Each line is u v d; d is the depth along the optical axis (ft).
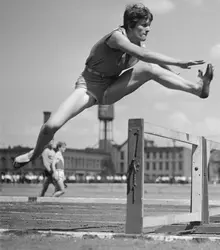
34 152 25.61
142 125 24.85
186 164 450.71
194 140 31.73
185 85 24.88
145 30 25.16
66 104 24.81
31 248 23.11
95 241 25.14
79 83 25.52
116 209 57.06
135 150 25.11
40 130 24.86
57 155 75.41
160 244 24.47
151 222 26.27
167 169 455.22
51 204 66.64
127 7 25.18
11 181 292.20
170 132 27.86
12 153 354.33
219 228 31.04
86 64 25.54
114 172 472.03
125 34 24.72
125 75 25.44
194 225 32.48
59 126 24.64
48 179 75.46
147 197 98.78
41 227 35.06
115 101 25.94
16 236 26.84
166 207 59.52
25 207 60.03
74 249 22.88
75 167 430.20
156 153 459.32
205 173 32.83
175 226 31.86
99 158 463.01
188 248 23.63
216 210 37.24
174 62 23.18
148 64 25.21
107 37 24.47
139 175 25.13
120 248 23.17
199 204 32.42
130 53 23.79
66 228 33.68
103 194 112.68
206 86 24.62
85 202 64.69
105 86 25.66
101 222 39.60
